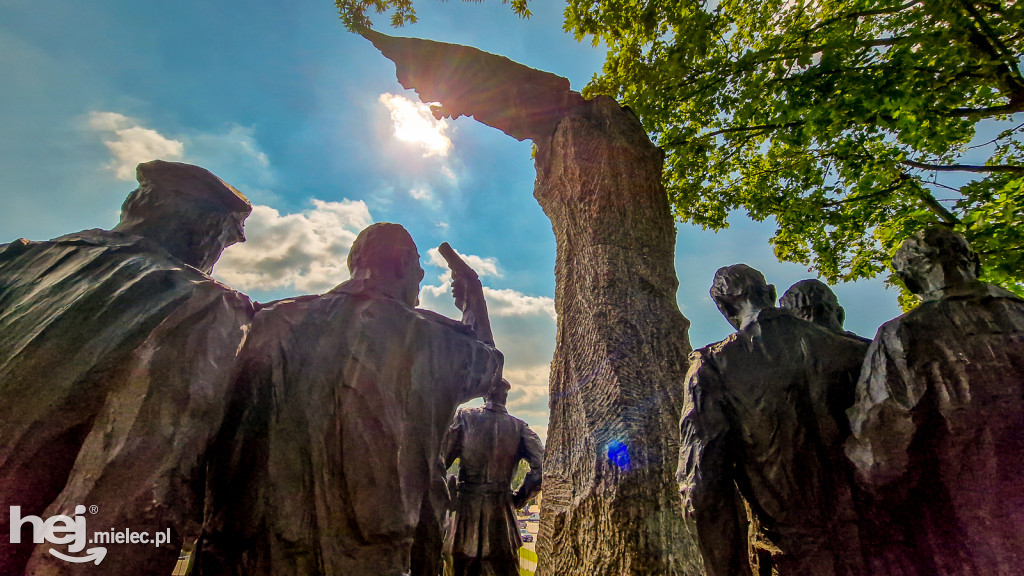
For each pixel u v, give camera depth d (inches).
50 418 91.6
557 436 195.2
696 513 95.8
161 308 107.7
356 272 156.2
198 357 107.4
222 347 114.0
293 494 114.9
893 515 88.7
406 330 142.6
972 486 81.7
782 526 95.8
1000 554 76.9
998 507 78.9
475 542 299.1
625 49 320.8
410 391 134.4
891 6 270.7
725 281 125.2
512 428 329.1
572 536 169.9
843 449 95.3
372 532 115.9
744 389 104.1
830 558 90.4
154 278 112.2
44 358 95.3
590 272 208.7
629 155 232.2
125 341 101.4
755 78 287.1
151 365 100.5
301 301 141.1
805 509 94.7
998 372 83.2
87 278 109.3
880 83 251.4
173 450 97.3
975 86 254.5
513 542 306.7
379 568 115.7
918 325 91.7
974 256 97.5
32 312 102.3
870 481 90.0
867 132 313.7
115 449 92.1
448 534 309.0
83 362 97.2
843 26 276.8
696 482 98.0
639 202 223.9
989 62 236.1
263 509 112.8
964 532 81.0
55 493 90.6
